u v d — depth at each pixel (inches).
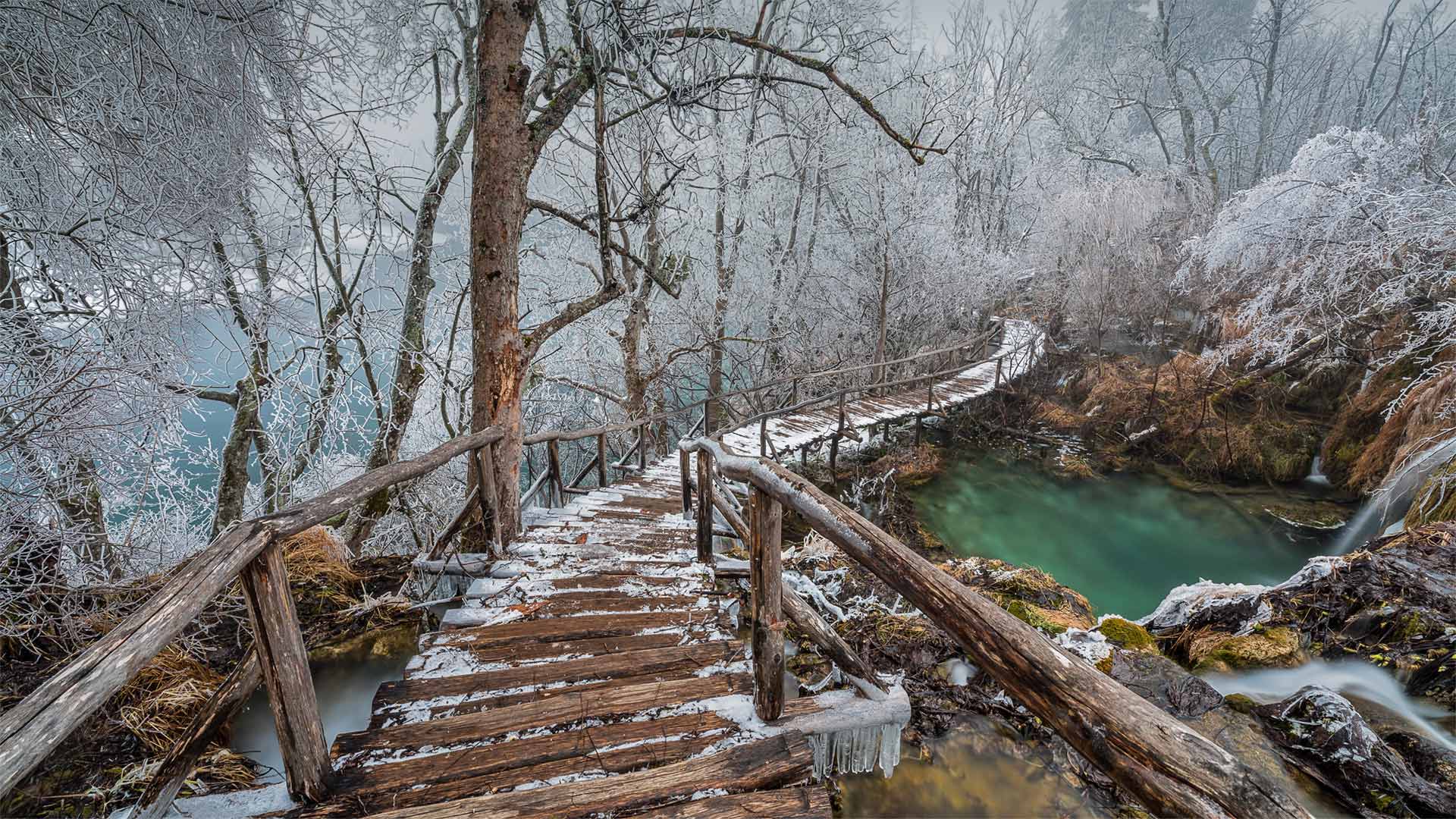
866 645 128.8
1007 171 758.5
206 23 133.6
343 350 293.1
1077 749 32.6
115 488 135.9
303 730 63.6
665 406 632.4
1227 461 388.8
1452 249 287.4
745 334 563.8
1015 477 423.8
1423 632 124.6
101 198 131.7
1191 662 137.5
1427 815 84.4
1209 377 428.8
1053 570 316.2
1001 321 723.4
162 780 58.7
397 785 67.5
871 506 364.2
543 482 219.1
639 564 146.1
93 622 113.0
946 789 93.4
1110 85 804.0
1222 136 784.3
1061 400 524.7
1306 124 806.5
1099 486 403.9
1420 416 295.1
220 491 267.1
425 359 300.4
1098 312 524.4
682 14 185.0
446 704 87.1
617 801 62.5
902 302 569.9
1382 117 753.6
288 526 61.7
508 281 158.6
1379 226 319.6
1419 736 101.6
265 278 208.8
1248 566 311.7
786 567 178.5
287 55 161.5
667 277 442.6
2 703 94.0
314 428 288.7
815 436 399.2
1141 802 29.3
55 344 119.3
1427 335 288.0
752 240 553.3
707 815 60.6
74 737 85.4
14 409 107.4
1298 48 836.0
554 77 190.5
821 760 83.7
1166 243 543.8
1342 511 332.2
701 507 149.4
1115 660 125.3
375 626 136.2
